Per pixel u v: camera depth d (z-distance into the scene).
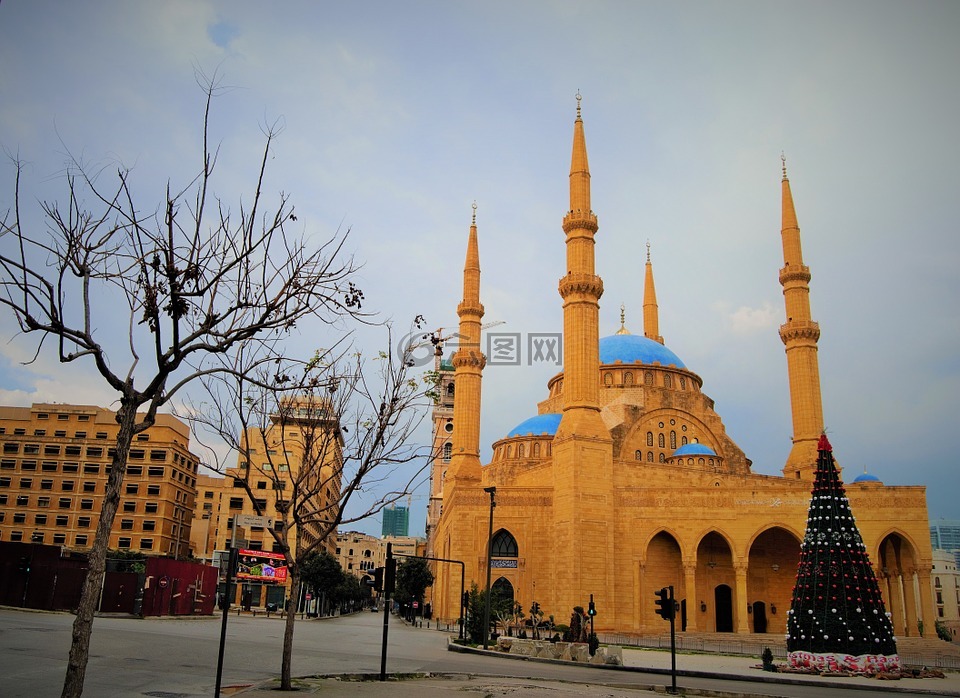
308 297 20.50
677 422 103.25
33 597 57.28
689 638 74.31
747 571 83.31
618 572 82.12
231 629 56.66
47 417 110.38
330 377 30.44
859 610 43.81
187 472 115.62
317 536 140.38
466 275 110.19
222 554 102.00
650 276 137.75
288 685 24.72
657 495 83.50
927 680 43.16
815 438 93.19
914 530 76.94
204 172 18.52
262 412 29.08
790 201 102.88
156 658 31.80
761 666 46.66
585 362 86.00
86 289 16.73
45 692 21.50
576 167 93.44
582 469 81.94
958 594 166.50
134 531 105.56
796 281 98.56
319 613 127.62
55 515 106.81
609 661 44.94
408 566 130.38
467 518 91.50
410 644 56.53
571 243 90.25
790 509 80.31
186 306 17.73
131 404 16.91
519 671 38.00
